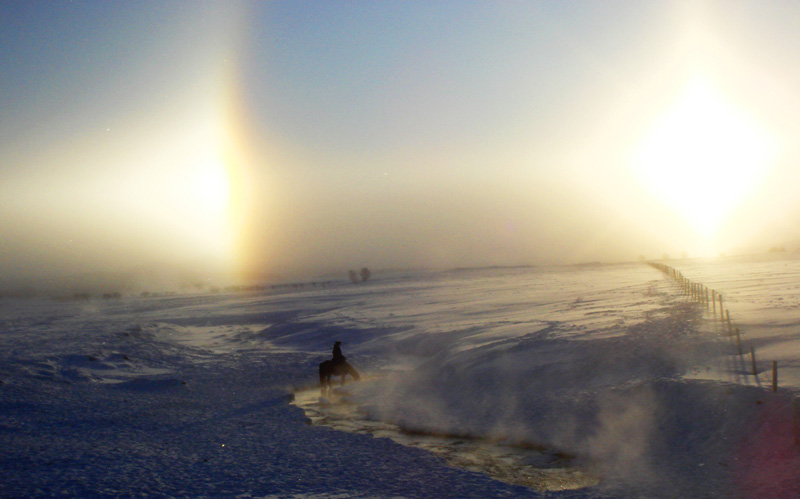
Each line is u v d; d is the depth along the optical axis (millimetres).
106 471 9742
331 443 11703
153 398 17547
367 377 21531
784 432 9039
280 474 9484
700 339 16906
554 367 16156
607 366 15234
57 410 15469
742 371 12680
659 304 29969
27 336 39375
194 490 8703
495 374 16734
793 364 12719
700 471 8594
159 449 11336
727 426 9797
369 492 8453
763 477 7973
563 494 8242
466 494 8297
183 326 47656
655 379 12742
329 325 38031
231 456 10727
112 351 26422
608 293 42969
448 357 21125
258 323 47688
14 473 9680
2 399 16359
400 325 34438
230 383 20641
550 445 11039
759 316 20875
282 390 19141
